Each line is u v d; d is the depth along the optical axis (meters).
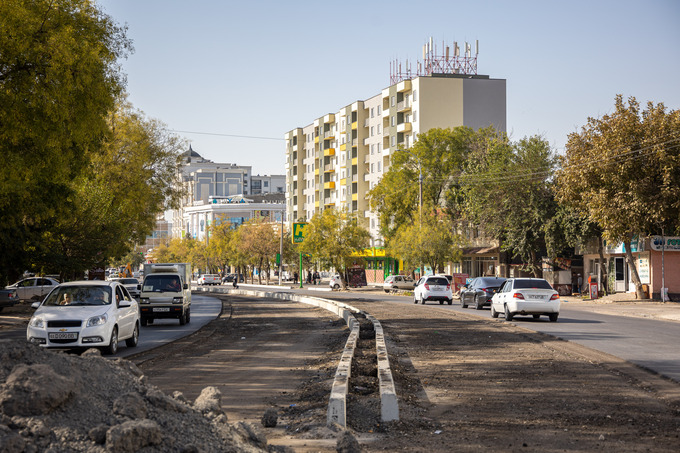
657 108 41.28
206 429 6.03
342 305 37.25
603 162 40.88
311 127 124.06
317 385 12.03
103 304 17.69
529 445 7.57
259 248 105.00
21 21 17.66
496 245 63.56
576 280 57.56
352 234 77.31
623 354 15.83
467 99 86.25
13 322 30.62
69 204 24.39
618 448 7.42
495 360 15.02
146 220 47.47
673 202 39.66
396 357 15.87
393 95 93.31
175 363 15.76
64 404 5.62
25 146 19.48
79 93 19.56
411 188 71.62
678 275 44.66
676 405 9.81
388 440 7.88
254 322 30.36
